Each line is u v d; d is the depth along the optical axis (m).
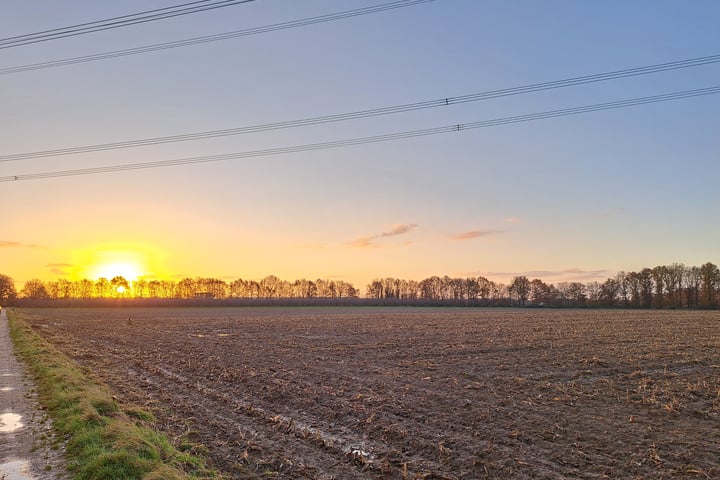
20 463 10.38
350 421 15.34
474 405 17.33
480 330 48.28
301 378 22.31
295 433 14.12
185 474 10.19
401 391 19.56
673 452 12.70
